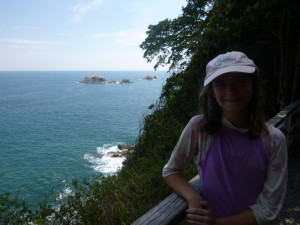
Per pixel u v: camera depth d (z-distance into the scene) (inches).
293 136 194.1
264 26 225.9
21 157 1149.7
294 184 144.4
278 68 266.5
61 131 1702.8
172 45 446.6
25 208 157.2
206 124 54.2
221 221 50.0
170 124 287.6
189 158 58.4
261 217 49.0
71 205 143.4
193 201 51.7
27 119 2226.9
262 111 53.2
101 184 163.9
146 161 202.5
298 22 223.6
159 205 53.4
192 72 323.3
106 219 121.8
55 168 968.3
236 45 261.7
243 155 51.4
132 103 3174.2
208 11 378.9
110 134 1560.0
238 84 52.4
